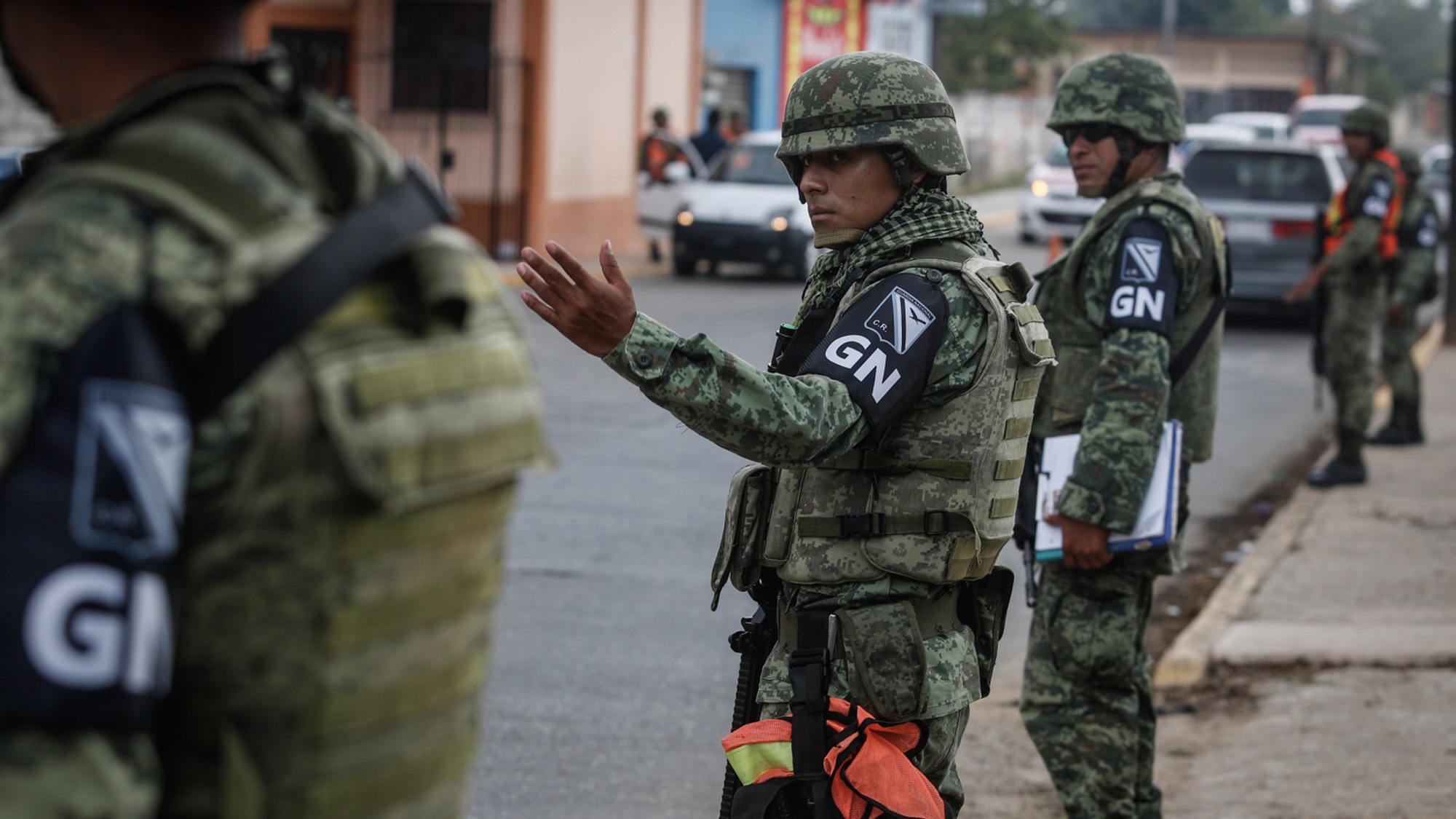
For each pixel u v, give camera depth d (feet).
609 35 61.82
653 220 57.36
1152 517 10.30
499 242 55.88
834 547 7.83
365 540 3.86
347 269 3.89
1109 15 294.05
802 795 7.58
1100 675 10.71
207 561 3.71
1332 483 24.77
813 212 8.16
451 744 4.29
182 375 3.67
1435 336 44.91
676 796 12.56
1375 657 15.67
